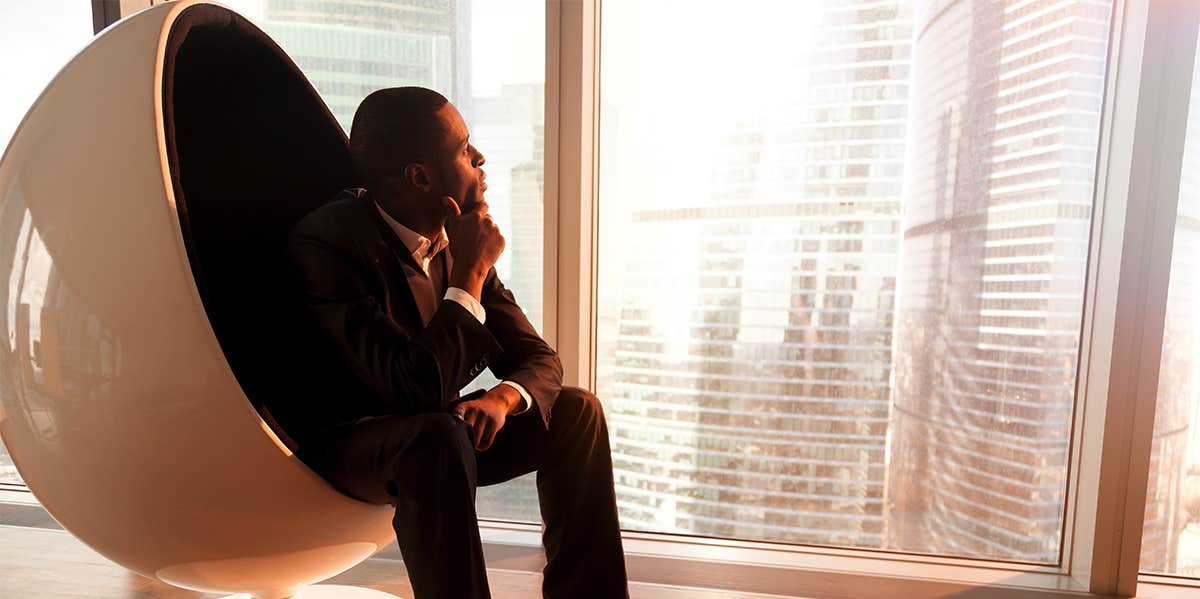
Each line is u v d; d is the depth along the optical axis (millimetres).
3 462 2344
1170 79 1598
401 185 1149
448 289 1135
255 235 1241
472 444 1062
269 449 1008
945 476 1937
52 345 978
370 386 1101
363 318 1066
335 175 1384
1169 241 1625
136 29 1029
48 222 973
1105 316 1722
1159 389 1813
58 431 1003
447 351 1068
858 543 1992
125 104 972
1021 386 1876
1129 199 1641
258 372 1158
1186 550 1843
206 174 1173
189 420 968
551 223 1939
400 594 1648
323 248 1111
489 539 2000
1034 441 1879
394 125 1128
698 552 1934
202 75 1186
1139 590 1748
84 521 1070
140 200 945
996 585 1772
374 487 1086
